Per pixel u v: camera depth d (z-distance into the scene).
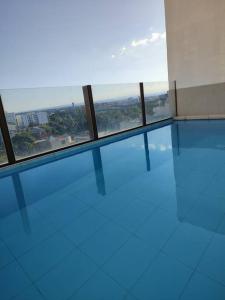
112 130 7.37
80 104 6.43
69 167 4.82
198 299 1.48
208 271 1.69
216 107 8.62
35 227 2.62
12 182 4.26
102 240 2.22
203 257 1.84
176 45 9.03
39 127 5.54
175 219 2.44
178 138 6.44
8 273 1.92
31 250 2.20
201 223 2.31
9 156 4.89
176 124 8.87
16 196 3.61
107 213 2.75
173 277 1.68
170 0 8.74
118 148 6.00
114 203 2.99
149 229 2.31
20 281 1.82
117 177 3.94
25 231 2.55
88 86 6.39
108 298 1.58
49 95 5.70
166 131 7.69
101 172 4.30
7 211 3.11
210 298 1.48
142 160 4.77
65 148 5.96
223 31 7.85
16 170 4.90
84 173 4.35
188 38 8.67
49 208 3.07
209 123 8.16
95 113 6.70
